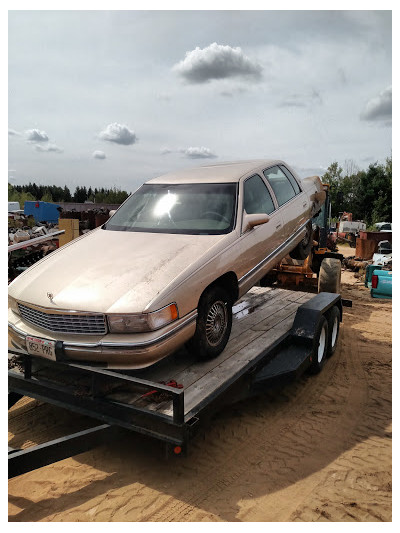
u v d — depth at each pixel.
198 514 2.76
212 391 3.38
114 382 3.38
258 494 2.99
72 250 4.25
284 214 5.52
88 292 3.41
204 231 4.34
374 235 16.98
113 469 3.25
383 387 4.92
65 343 3.29
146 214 4.76
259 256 4.81
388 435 3.86
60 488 3.01
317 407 4.40
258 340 4.59
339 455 3.52
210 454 3.48
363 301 10.19
